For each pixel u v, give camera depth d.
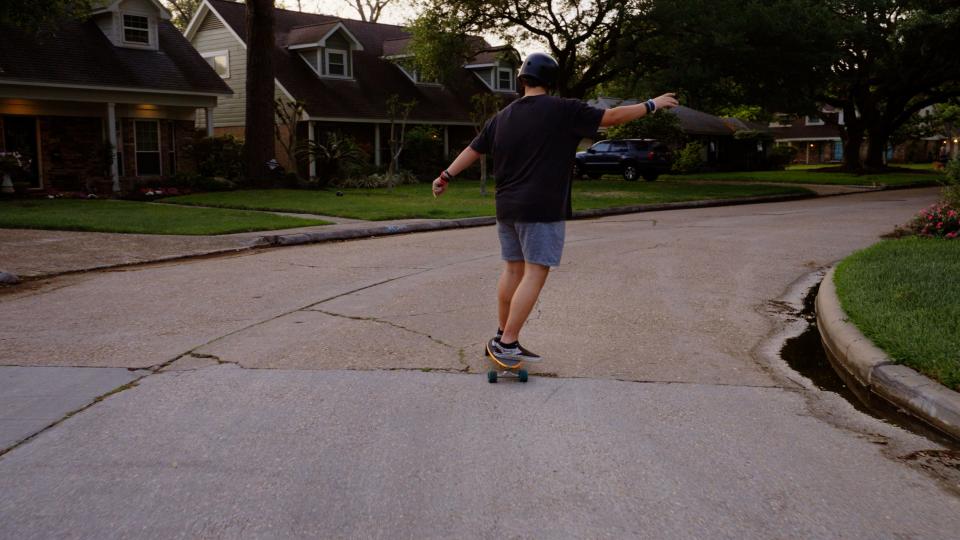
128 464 3.38
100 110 22.44
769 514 2.96
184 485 3.17
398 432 3.78
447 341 5.54
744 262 9.49
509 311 4.76
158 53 23.95
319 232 11.97
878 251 8.96
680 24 25.50
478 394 4.38
